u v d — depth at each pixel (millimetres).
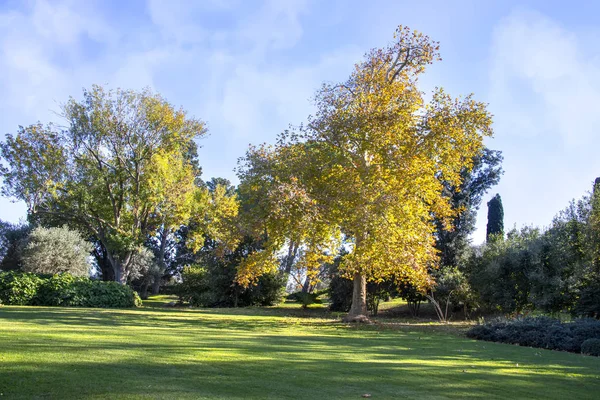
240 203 38844
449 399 6398
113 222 38875
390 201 20641
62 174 35594
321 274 38594
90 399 5242
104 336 11281
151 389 5809
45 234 37812
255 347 10734
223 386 6254
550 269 24156
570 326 15648
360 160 22938
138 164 36844
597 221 22406
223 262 35688
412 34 23625
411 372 8312
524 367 9922
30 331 11242
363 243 20953
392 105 23219
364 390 6605
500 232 42594
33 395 5277
